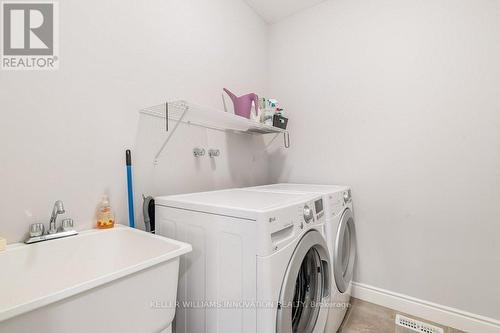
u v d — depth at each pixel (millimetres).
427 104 1680
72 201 1075
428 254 1683
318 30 2189
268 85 2486
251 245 850
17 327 497
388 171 1834
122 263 1087
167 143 1491
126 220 1273
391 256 1823
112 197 1218
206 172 1778
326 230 1338
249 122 1711
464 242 1562
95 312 621
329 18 2129
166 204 1178
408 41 1754
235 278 892
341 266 1454
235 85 2053
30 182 960
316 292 1232
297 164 2303
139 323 728
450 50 1603
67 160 1063
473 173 1533
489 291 1490
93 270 1033
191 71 1651
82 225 1104
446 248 1621
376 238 1883
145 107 1366
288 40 2377
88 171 1130
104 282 624
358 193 1965
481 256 1514
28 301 505
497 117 1463
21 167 939
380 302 1844
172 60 1521
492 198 1479
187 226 1072
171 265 825
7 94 916
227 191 1549
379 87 1872
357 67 1978
